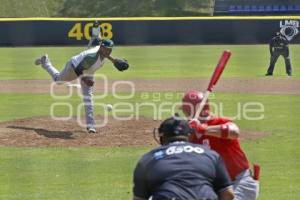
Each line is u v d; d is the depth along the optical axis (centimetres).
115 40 9731
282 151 2703
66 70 2984
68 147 2756
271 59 5697
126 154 2636
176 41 9669
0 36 9594
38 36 9681
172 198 1089
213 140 1380
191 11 12781
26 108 3872
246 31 9550
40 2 13238
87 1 13238
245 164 1409
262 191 2086
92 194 2055
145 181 1129
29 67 6531
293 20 9438
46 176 2294
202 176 1117
